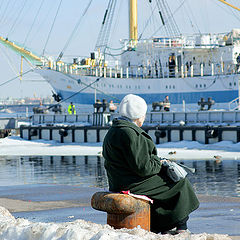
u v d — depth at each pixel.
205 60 153.00
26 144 112.19
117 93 160.38
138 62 158.88
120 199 9.44
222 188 32.88
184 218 10.24
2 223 9.81
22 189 29.19
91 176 43.91
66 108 174.25
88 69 167.50
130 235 7.76
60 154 81.56
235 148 82.31
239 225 15.09
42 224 8.86
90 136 113.62
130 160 9.81
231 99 143.38
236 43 147.38
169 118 114.50
